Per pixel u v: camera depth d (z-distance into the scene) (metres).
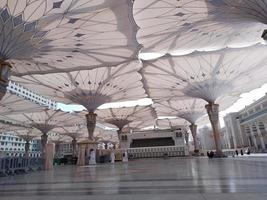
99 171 13.76
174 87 33.12
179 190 4.53
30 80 27.69
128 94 36.56
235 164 13.23
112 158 32.88
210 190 4.31
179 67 26.94
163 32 19.64
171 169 11.61
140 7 16.09
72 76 27.47
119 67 26.14
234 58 25.33
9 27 14.11
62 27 15.49
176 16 17.20
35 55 18.17
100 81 29.36
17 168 16.72
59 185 6.83
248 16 16.23
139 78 30.02
